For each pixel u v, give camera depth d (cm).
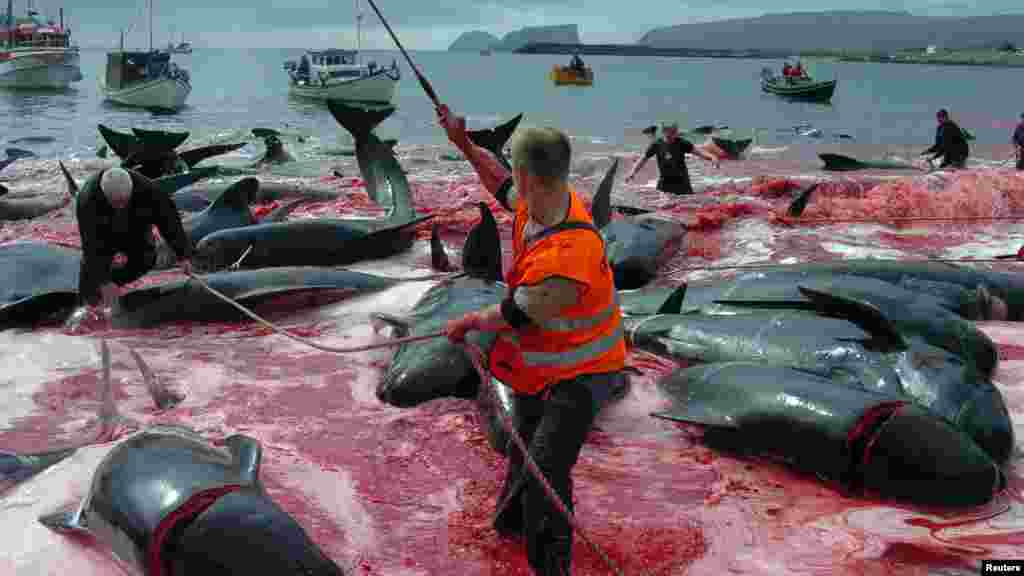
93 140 2777
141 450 389
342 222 991
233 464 391
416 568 396
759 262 1003
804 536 427
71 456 484
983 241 1127
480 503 455
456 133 424
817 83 5244
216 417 560
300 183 1644
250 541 328
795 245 1083
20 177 1800
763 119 3903
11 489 448
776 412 495
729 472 500
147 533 342
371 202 1373
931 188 1402
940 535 429
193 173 1344
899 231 1189
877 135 3134
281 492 460
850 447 464
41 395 599
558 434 356
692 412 534
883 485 457
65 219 1350
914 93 6669
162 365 661
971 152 2555
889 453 452
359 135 1070
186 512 344
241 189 1043
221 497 347
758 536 427
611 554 409
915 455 447
